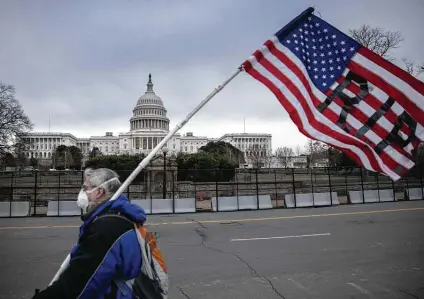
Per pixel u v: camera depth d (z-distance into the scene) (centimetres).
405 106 409
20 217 1903
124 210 229
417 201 2439
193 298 580
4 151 6284
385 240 1032
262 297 582
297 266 770
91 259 201
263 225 1405
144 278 230
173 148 14975
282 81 417
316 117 416
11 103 5944
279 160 10762
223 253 906
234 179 3591
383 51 3547
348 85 425
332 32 438
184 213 2045
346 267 755
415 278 668
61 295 197
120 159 5097
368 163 404
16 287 646
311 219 1557
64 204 1991
